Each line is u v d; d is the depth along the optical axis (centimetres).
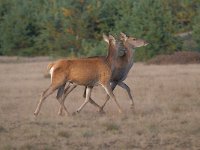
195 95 4078
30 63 8919
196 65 7344
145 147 2452
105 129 2802
